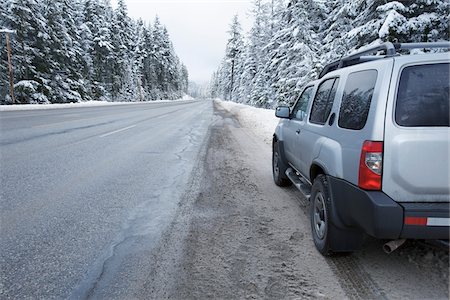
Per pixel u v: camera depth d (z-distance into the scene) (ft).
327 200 9.36
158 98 245.45
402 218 7.28
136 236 10.94
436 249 9.83
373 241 10.68
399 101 7.60
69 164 20.84
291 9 69.62
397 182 7.40
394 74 7.74
